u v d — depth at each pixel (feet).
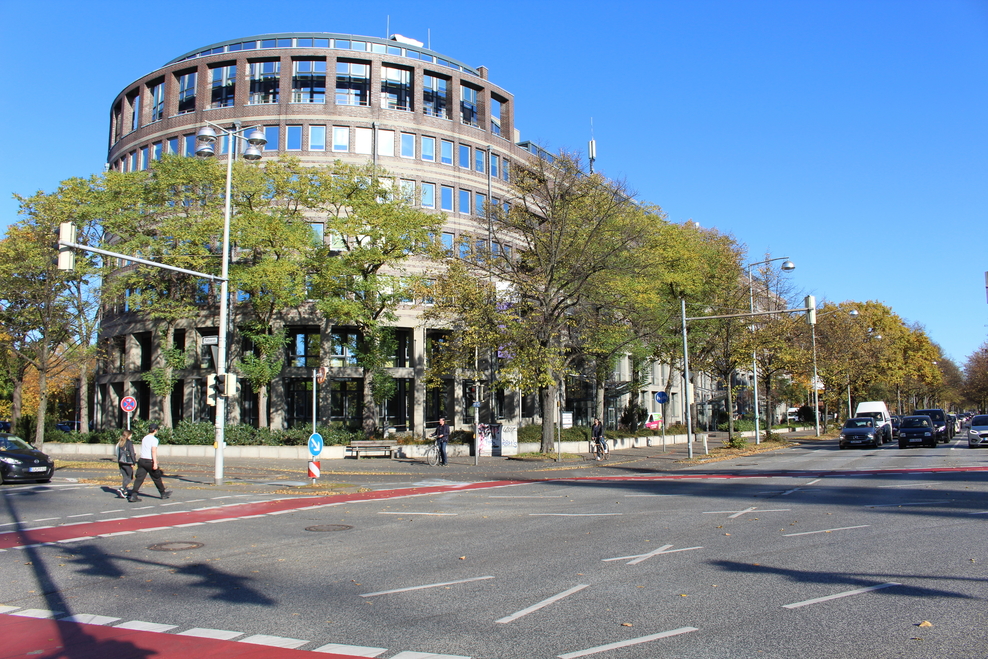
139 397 164.04
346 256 113.60
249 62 159.53
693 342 135.54
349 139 156.46
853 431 138.41
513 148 183.11
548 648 19.10
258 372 110.22
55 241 116.47
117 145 172.86
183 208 119.55
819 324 197.36
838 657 17.88
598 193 104.42
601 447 109.81
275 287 103.81
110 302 127.65
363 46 164.14
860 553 30.96
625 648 18.92
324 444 108.17
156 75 166.71
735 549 32.60
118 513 50.06
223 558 32.68
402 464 98.68
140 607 24.18
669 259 123.34
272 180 115.65
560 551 33.04
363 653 18.94
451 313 116.78
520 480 78.18
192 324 147.43
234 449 108.17
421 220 115.34
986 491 54.39
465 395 161.89
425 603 23.97
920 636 19.38
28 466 71.46
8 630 21.68
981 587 24.59
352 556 32.76
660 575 27.53
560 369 101.50
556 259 103.45
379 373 123.65
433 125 164.35
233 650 19.39
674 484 69.31
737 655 18.17
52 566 31.30
